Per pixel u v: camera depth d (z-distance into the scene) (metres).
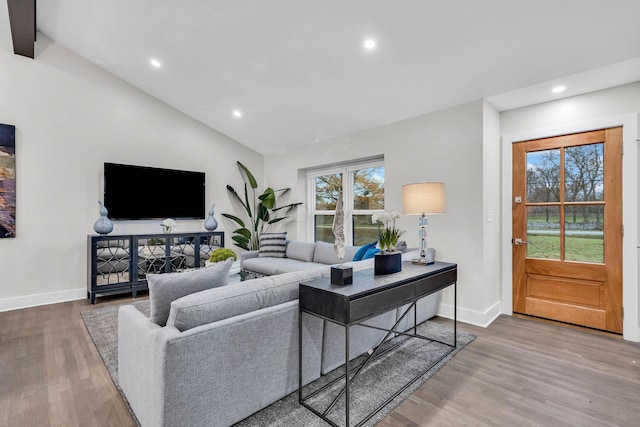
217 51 3.33
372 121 3.95
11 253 3.58
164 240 4.25
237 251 5.50
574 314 3.05
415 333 2.83
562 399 1.84
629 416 1.68
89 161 4.08
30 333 2.83
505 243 3.44
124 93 4.36
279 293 1.80
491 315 3.22
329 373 2.13
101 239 3.79
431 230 3.45
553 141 3.16
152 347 1.39
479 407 1.77
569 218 3.08
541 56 2.49
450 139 3.34
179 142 4.86
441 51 2.64
